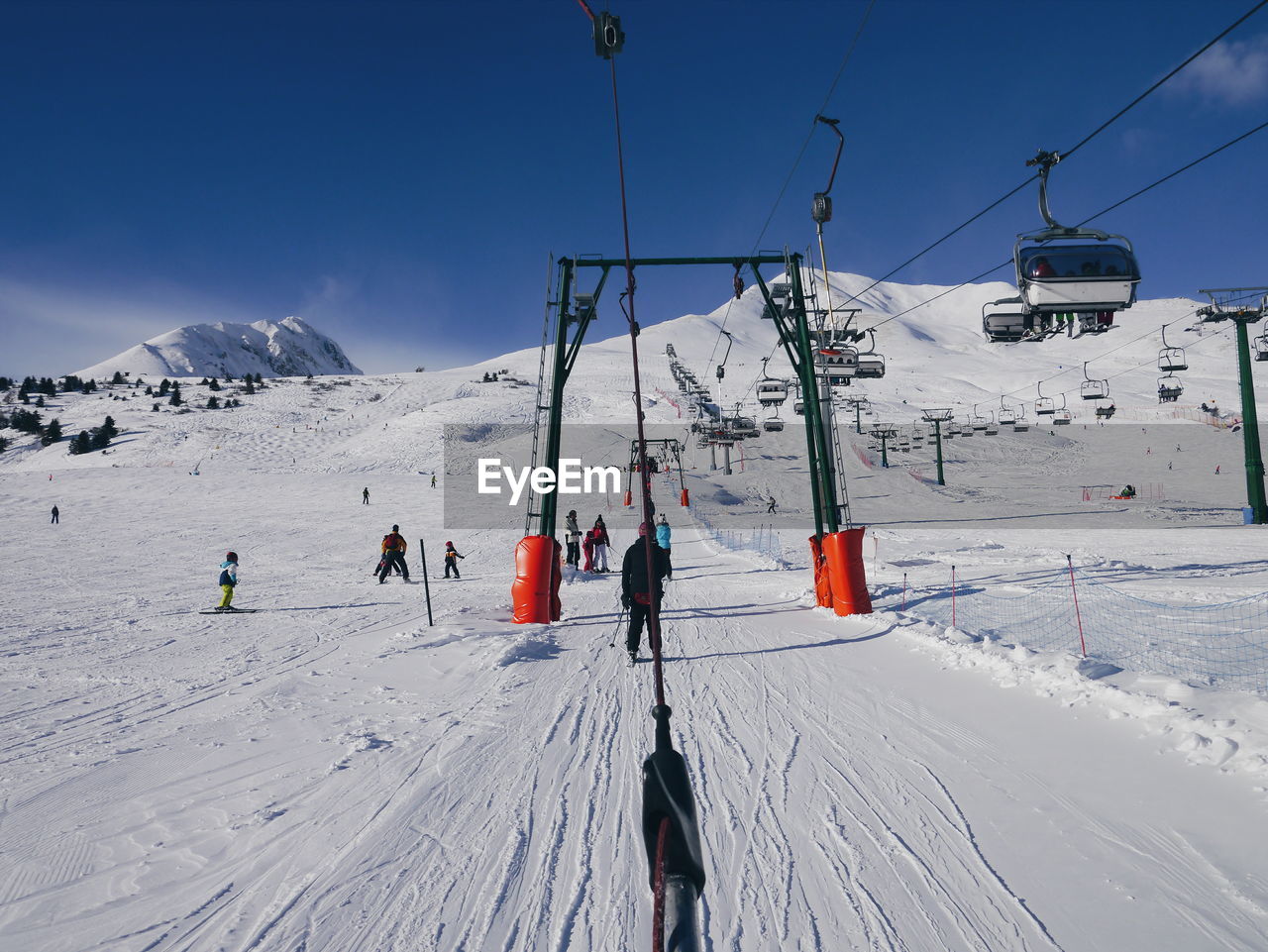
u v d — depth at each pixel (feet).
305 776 16.94
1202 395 499.51
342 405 442.91
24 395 471.21
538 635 35.09
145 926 10.63
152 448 333.83
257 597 58.13
